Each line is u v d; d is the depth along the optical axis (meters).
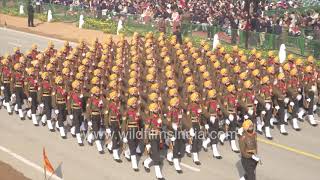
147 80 36.53
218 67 40.41
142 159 32.22
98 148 33.44
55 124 38.72
